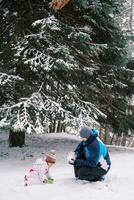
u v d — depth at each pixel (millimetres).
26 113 11836
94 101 15398
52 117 12977
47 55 12633
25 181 7648
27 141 17938
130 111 18203
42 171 7641
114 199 6566
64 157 13438
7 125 11773
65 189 7090
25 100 12492
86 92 15039
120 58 15695
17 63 13227
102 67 15734
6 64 13547
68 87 13539
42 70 13273
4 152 14406
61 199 6527
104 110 16922
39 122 11789
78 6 14172
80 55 14016
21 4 14164
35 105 12102
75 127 12398
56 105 12555
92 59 14984
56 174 9102
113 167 11023
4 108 12172
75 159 7695
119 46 15664
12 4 14172
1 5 14031
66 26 13367
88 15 14586
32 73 14031
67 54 12516
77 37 13250
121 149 17391
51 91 13953
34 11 14086
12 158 13406
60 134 22609
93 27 15133
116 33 15516
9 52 13438
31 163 12469
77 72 14344
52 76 13906
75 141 19266
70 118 12578
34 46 13375
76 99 14094
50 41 13219
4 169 11445
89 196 6691
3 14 14062
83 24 14766
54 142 18203
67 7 14273
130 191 7133
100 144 7578
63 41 13664
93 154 7480
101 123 17797
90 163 7504
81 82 14922
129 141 38469
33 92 13188
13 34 13633
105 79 15945
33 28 13828
